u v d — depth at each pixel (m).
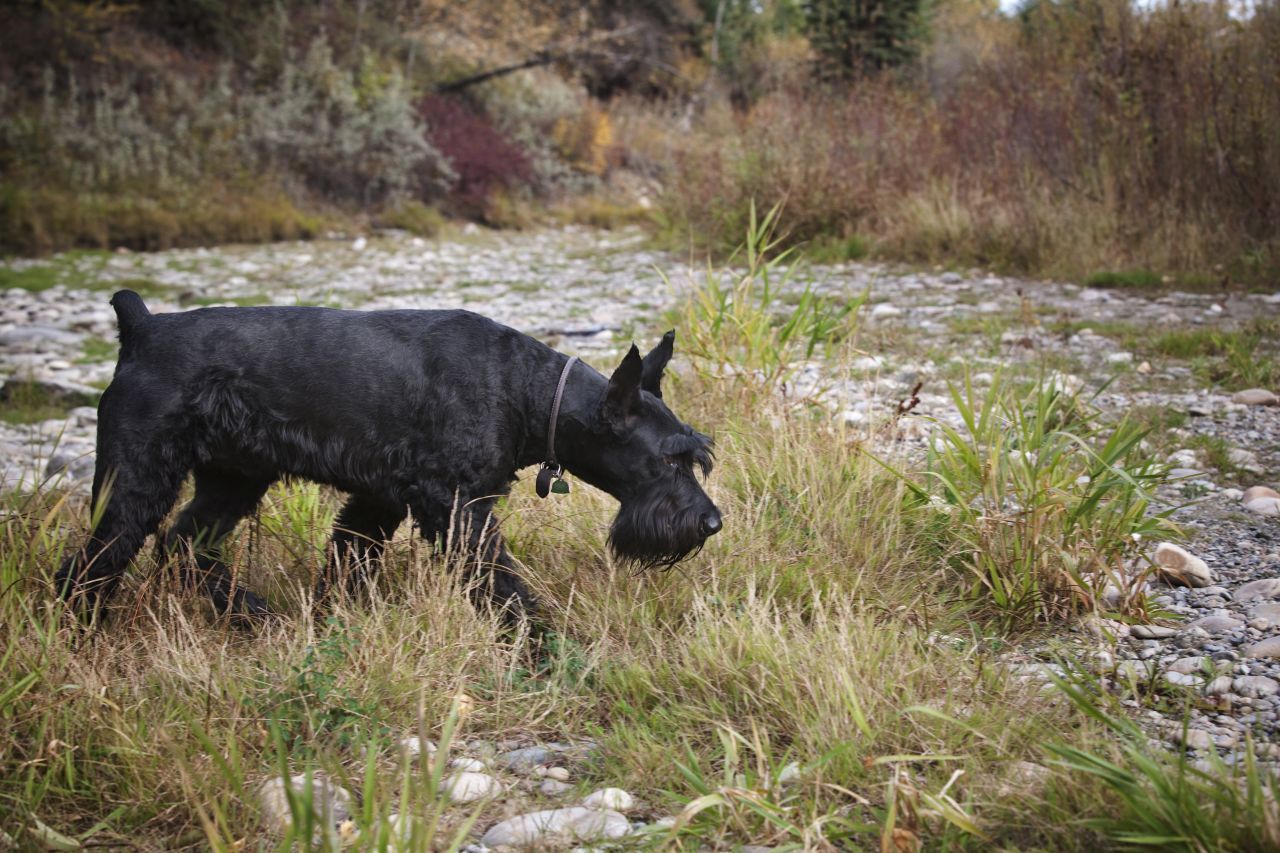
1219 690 3.63
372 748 2.72
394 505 4.08
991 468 4.59
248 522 4.67
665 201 17.06
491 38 25.77
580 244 17.89
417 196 20.50
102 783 3.11
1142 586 4.31
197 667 3.56
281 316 4.06
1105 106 12.71
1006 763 3.15
